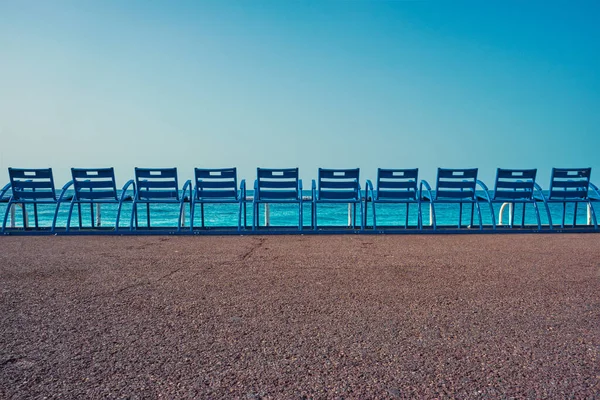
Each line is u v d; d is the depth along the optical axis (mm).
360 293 4879
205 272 5996
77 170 10703
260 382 2834
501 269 6148
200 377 2902
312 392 2711
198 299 4660
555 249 7961
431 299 4637
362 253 7551
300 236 10109
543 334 3625
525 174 10828
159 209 32531
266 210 11578
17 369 3021
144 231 10477
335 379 2873
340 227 11344
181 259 7004
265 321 3965
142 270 6141
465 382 2822
